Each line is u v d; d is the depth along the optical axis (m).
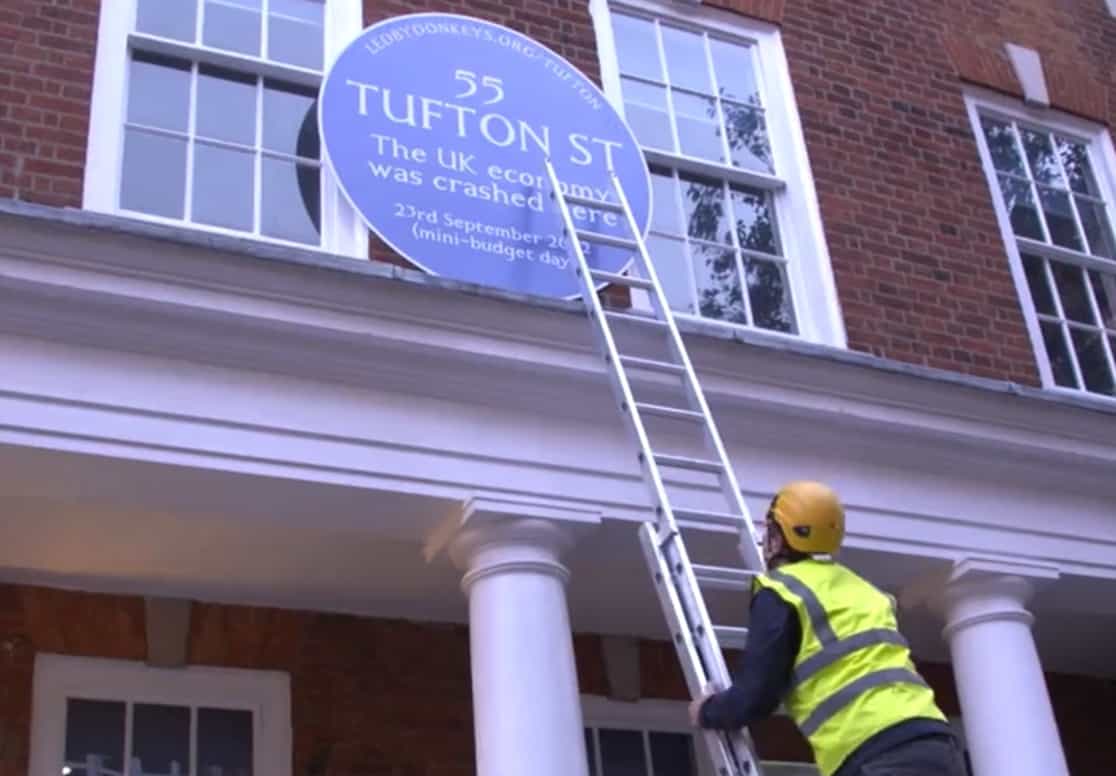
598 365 5.94
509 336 5.82
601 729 7.72
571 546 5.76
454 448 5.68
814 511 4.10
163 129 6.43
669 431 6.17
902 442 6.76
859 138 8.38
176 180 6.34
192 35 6.79
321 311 5.50
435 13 7.12
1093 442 7.25
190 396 5.30
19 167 5.81
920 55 9.05
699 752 7.86
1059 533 7.09
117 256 5.16
